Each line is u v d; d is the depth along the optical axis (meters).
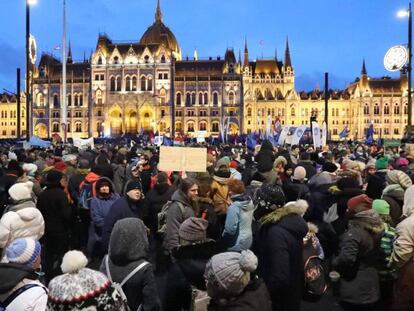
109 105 73.81
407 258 3.53
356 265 3.93
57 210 5.93
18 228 4.14
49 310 2.54
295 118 83.88
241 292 2.76
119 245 3.20
